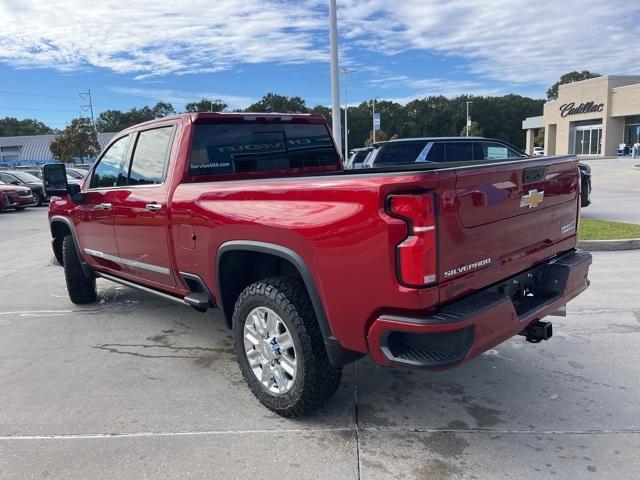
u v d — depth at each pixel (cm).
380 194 262
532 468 284
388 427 331
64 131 5506
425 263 255
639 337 467
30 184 2292
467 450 303
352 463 293
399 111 10450
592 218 1173
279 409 339
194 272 395
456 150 1071
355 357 312
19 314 595
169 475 286
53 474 289
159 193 420
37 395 386
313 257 296
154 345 486
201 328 533
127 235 468
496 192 291
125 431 332
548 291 349
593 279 663
